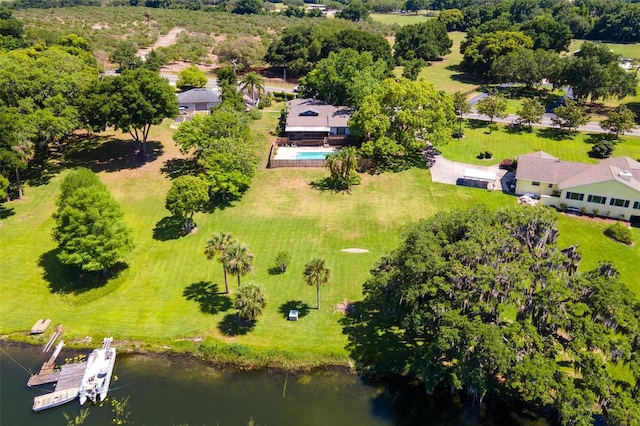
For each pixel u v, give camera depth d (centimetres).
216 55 14438
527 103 9481
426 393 4066
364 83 9038
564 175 6819
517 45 12800
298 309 4928
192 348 4503
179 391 4078
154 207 6775
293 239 6028
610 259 5659
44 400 3906
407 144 7825
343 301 5028
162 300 5075
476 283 3753
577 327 3556
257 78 10706
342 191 7119
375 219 6419
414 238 4281
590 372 3403
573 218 6500
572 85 10475
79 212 5078
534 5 18712
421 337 4478
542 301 3703
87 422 3769
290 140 8775
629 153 8262
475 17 19888
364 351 4425
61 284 5291
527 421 3806
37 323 4756
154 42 15188
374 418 3847
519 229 4494
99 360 4316
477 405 3947
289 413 3872
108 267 5362
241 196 7000
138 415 3831
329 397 4031
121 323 4791
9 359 4412
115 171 7681
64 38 11719
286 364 4338
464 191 7125
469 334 3544
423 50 14712
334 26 14738
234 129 7606
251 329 4681
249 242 5975
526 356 3531
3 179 6272
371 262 5584
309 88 10400
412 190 7150
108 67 12862
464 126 9606
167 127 9288
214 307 4966
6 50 10306
